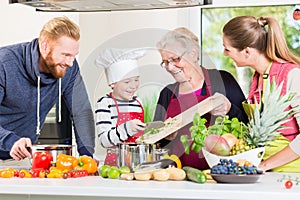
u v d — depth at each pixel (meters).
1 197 2.33
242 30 3.44
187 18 3.59
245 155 2.44
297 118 3.15
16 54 3.64
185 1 2.62
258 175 2.31
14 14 3.94
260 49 3.41
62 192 2.23
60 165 2.62
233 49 3.47
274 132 2.47
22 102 3.68
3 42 3.95
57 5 2.68
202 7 3.55
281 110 2.46
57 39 3.54
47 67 3.61
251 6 3.44
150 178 2.45
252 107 3.24
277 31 3.39
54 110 3.81
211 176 2.34
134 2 2.62
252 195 2.08
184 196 2.13
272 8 3.41
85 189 2.21
